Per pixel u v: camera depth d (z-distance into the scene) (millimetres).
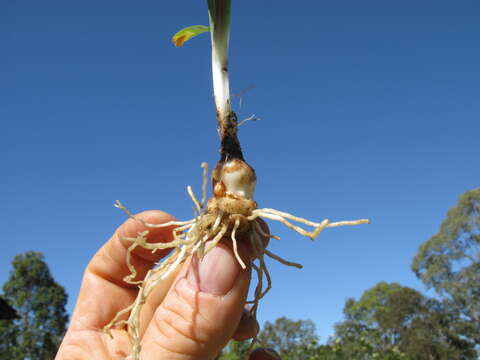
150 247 130
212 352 112
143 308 167
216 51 162
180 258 129
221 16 163
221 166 145
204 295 112
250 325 157
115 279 167
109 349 152
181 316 111
